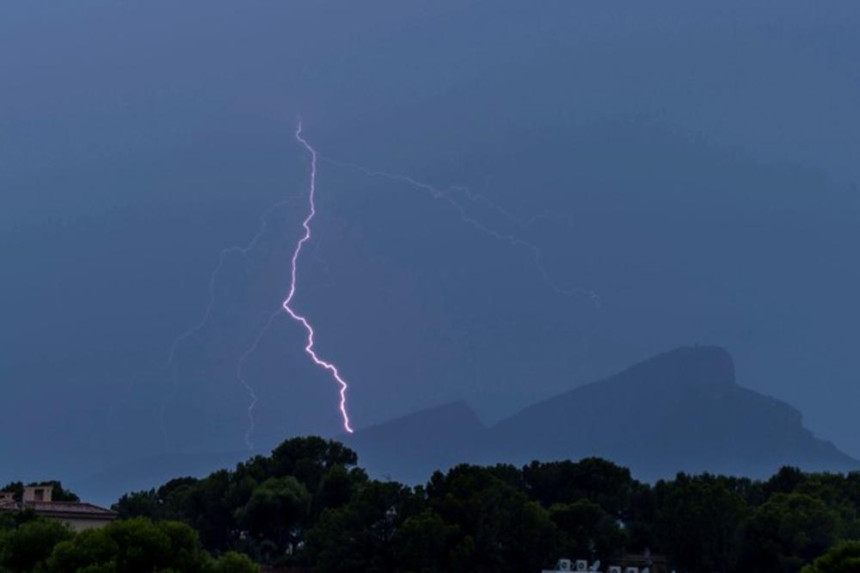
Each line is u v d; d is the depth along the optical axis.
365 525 136.38
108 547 89.75
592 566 141.75
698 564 138.62
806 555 135.50
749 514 140.62
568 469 170.00
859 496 161.50
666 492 153.62
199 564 92.75
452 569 131.12
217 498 161.38
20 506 129.88
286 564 143.75
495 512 136.38
